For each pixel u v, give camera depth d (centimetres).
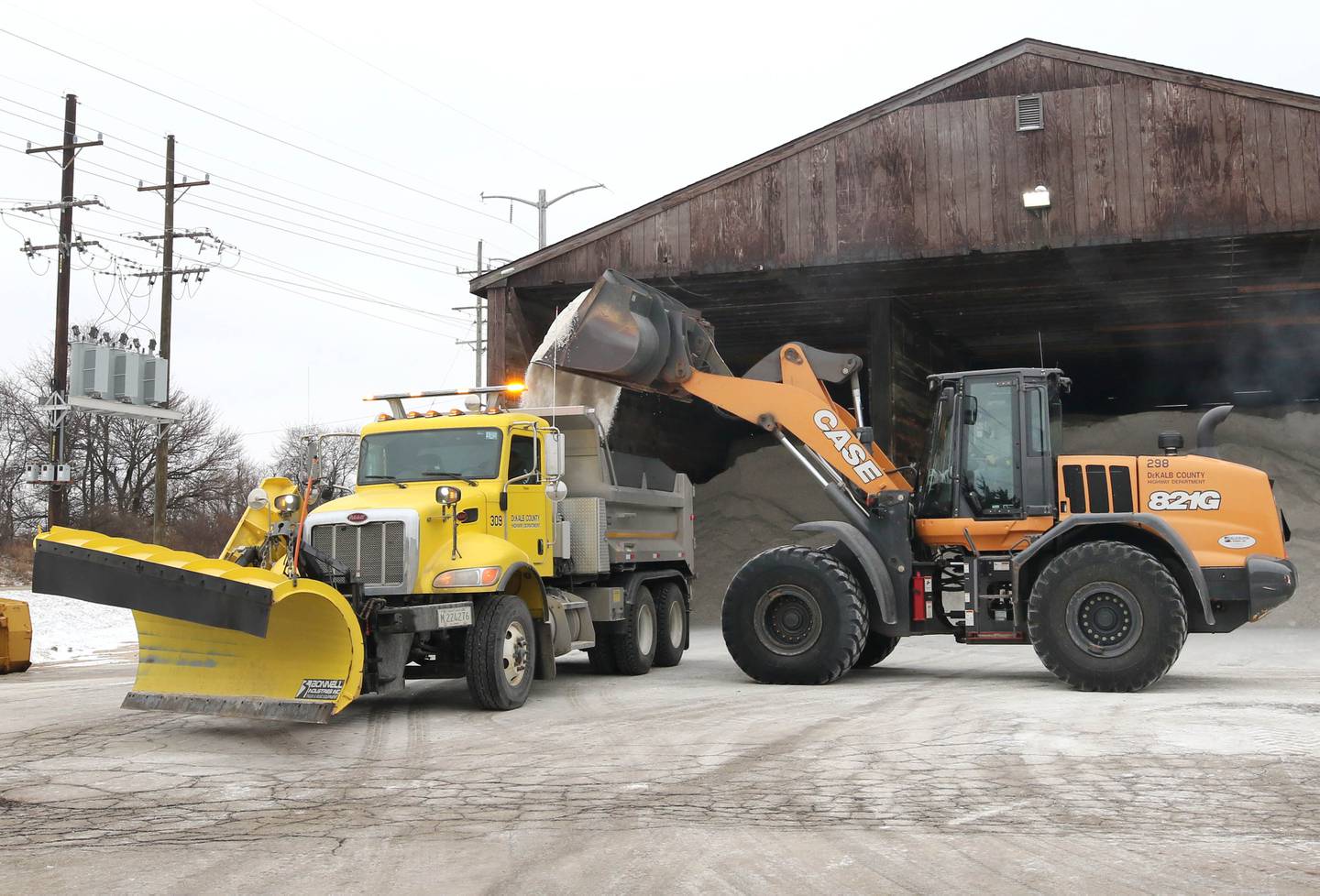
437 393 1115
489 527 1005
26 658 1399
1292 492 2158
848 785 607
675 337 1227
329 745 777
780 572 1118
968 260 1830
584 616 1131
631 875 446
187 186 3012
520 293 2016
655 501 1316
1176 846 475
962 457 1128
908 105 1783
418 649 946
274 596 748
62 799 604
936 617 1137
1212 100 1656
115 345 2711
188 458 5169
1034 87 1731
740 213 1856
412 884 439
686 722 852
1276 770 627
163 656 850
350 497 1001
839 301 2159
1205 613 1018
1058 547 1079
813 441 1184
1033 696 971
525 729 834
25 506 4788
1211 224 1648
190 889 436
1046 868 446
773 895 417
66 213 2631
